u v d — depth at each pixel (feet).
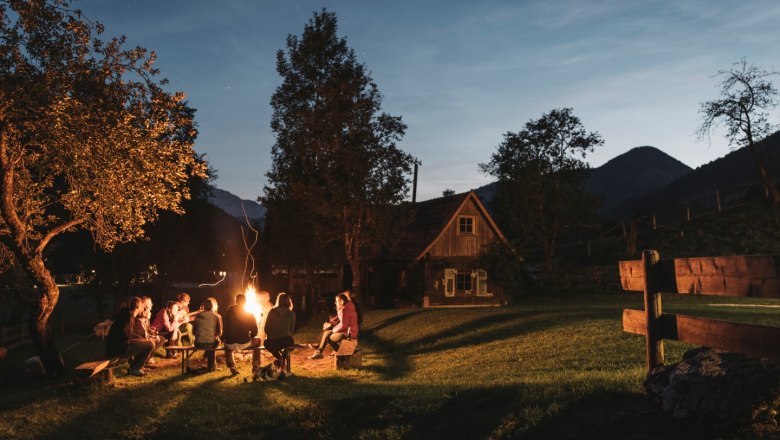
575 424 22.17
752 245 140.87
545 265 179.52
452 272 126.62
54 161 41.68
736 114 154.61
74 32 40.06
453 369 48.42
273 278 164.96
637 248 164.55
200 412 32.55
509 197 167.12
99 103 40.47
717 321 20.39
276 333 43.16
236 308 44.04
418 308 112.47
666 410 20.51
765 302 90.27
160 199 43.55
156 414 32.14
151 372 44.68
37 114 39.09
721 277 20.01
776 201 156.35
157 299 123.24
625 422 21.24
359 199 103.35
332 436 27.91
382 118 104.73
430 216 134.62
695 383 20.12
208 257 129.39
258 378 41.39
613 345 46.98
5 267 50.06
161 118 44.47
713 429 18.48
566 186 159.84
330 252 129.70
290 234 122.11
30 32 39.29
